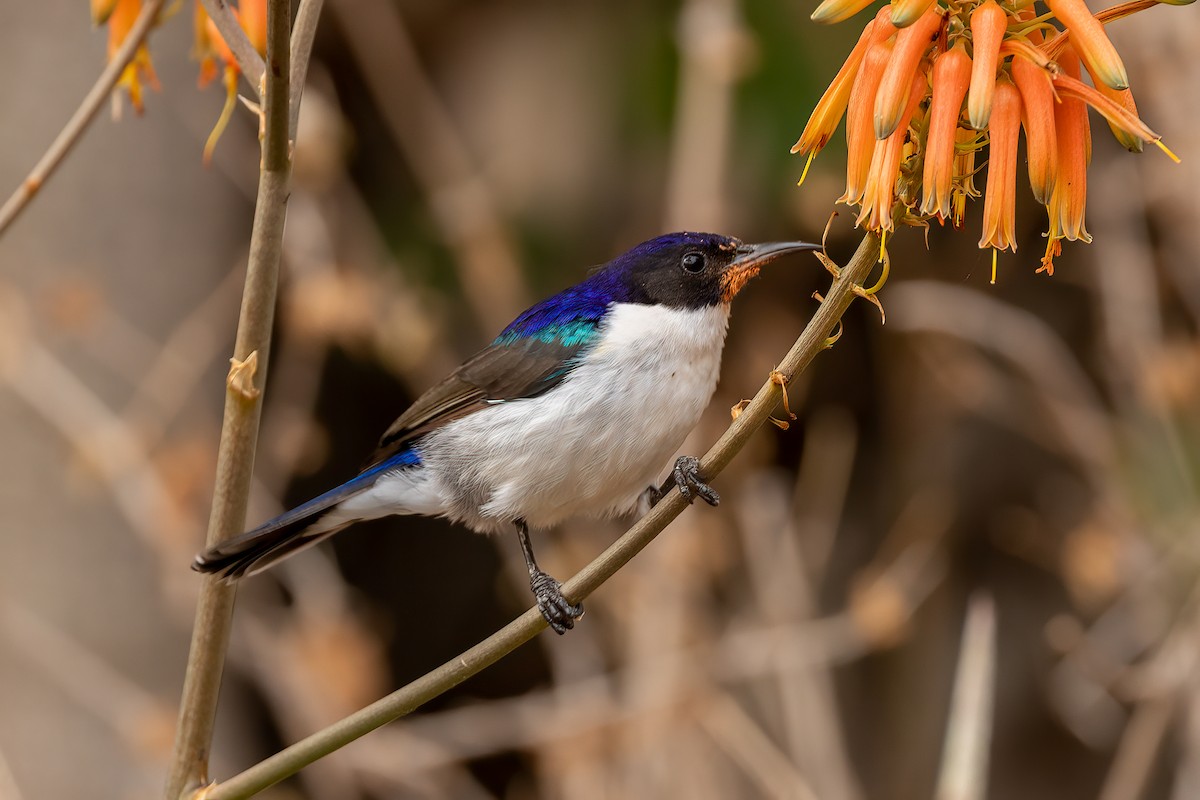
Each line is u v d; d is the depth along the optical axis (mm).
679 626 11312
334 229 11672
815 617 12500
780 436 14656
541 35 14156
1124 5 4980
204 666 6391
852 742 14094
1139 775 10750
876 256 5531
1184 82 11289
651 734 10812
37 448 11375
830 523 12883
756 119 12242
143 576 11578
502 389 8281
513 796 14094
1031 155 4859
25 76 11633
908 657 13945
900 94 4887
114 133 11781
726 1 11367
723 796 11438
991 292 13492
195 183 12125
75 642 11297
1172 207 11750
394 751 11258
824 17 5090
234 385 6113
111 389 11664
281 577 12367
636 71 13594
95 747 11156
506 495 8195
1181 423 12062
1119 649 12156
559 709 11109
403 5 14438
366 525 15547
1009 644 14156
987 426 13906
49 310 10984
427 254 13352
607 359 8070
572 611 7891
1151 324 11688
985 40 4828
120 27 6797
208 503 11359
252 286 6109
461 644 15359
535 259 13578
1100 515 11914
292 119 5988
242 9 6531
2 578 11172
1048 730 14023
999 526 13891
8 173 11508
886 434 14336
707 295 8305
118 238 11805
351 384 15000
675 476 6137
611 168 13664
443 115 13258
